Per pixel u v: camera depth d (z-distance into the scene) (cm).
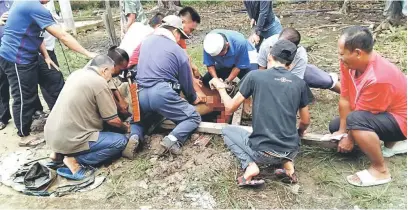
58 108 361
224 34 427
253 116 335
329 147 387
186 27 434
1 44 430
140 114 402
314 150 388
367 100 325
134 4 640
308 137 390
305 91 336
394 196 329
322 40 734
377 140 327
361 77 325
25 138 443
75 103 357
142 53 402
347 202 327
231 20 969
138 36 464
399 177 349
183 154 391
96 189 356
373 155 334
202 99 444
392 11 755
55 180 365
